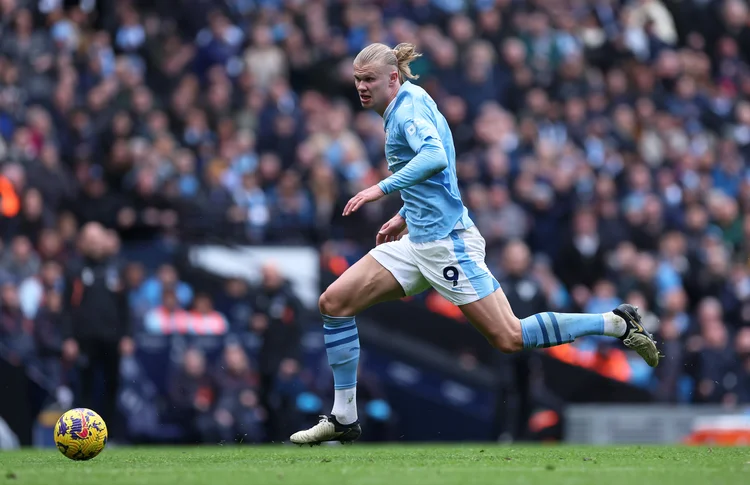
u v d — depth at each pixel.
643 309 49.88
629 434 45.03
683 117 65.31
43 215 44.88
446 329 45.41
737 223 58.53
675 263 53.66
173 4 58.78
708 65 71.62
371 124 54.66
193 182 47.88
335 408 23.83
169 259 44.06
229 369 41.78
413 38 59.81
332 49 59.22
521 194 51.97
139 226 45.59
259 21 58.28
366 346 44.12
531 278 44.53
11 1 53.06
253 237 46.16
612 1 69.62
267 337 41.66
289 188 47.50
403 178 21.39
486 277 22.47
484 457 22.62
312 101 54.19
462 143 56.31
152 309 42.59
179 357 42.19
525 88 60.09
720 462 20.53
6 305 40.47
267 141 52.97
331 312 23.17
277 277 41.97
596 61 65.56
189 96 53.12
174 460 22.11
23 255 42.38
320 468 19.14
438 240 22.31
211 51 56.97
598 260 51.59
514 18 62.75
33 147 47.66
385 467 19.33
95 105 49.69
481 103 58.75
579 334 22.86
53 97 51.12
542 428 45.03
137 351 41.81
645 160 60.81
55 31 53.03
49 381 40.34
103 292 39.06
